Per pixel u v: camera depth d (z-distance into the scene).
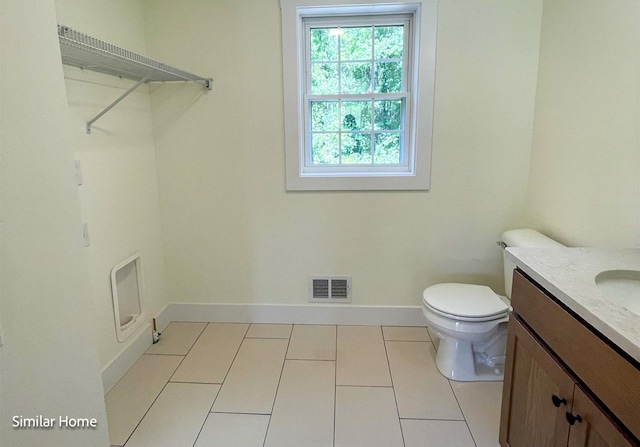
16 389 1.01
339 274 2.62
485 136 2.36
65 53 1.50
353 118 2.53
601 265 1.28
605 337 0.94
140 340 2.32
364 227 2.54
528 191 2.39
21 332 1.02
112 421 1.79
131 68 1.87
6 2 0.97
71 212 1.19
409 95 2.45
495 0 2.19
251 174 2.51
